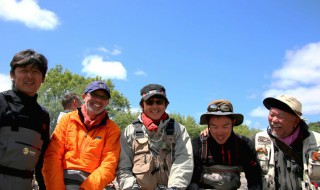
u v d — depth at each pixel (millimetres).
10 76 4051
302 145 4738
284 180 4645
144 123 4789
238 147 4789
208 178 4730
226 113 4582
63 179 4156
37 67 3957
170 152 4703
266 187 4734
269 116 4848
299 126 4793
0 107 3742
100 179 4168
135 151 4688
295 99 4703
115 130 4660
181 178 4496
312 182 4539
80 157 4277
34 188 5340
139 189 4457
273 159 4754
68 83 67062
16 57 3938
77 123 4445
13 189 3676
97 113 4480
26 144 3805
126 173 4551
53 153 4230
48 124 4230
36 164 4227
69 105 7621
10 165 3697
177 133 4801
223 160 4750
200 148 4855
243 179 9359
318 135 4711
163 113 4859
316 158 4531
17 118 3791
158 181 4578
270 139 4867
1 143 3689
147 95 4723
